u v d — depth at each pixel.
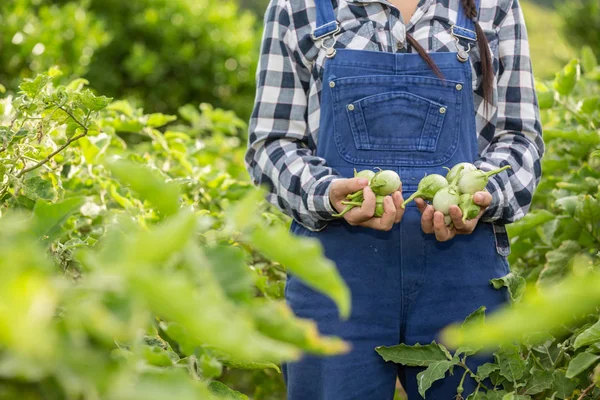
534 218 2.09
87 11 4.97
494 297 1.62
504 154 1.66
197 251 0.67
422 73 1.60
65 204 0.86
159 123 2.48
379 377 1.60
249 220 0.66
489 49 1.64
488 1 1.69
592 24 5.98
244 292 0.75
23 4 3.91
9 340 0.52
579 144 2.50
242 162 3.27
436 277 1.59
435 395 1.63
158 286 0.56
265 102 1.70
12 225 0.70
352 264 1.58
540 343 1.61
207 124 3.26
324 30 1.63
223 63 5.00
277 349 0.60
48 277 0.62
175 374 0.67
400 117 1.59
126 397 0.59
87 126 1.59
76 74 3.77
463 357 1.57
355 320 1.58
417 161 1.60
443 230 1.47
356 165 1.61
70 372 0.58
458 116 1.61
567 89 2.47
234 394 1.00
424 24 1.65
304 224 1.62
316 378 1.62
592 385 1.38
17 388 0.62
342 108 1.60
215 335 0.58
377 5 1.64
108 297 0.64
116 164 0.71
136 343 0.71
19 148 1.50
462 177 1.49
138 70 4.77
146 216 1.97
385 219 1.47
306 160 1.62
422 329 1.60
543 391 1.58
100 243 1.33
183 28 4.99
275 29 1.69
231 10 5.27
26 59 3.71
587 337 1.20
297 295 1.64
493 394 1.46
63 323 0.61
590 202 2.01
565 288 0.59
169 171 2.48
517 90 1.71
